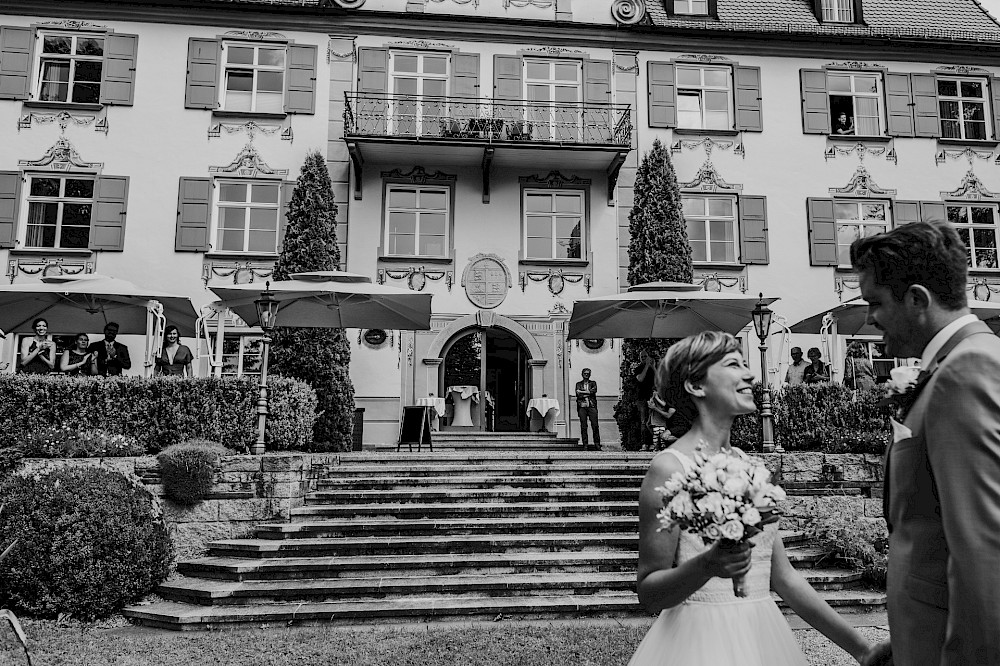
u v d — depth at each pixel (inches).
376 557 317.7
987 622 63.2
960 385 69.0
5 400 384.8
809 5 822.5
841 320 613.0
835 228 730.2
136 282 668.1
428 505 371.9
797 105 751.1
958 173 749.3
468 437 646.5
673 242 638.5
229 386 408.2
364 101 709.3
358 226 693.3
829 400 431.8
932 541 74.5
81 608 265.3
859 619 271.7
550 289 701.9
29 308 573.0
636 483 414.0
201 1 701.9
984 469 65.7
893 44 756.6
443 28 727.7
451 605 273.7
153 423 399.2
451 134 672.4
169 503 348.8
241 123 701.3
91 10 698.2
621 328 613.0
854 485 393.1
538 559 312.0
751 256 719.7
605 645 227.9
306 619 265.4
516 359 704.4
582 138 722.8
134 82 694.5
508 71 729.0
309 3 719.7
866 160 745.6
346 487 400.5
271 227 695.7
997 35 799.7
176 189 685.9
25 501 270.2
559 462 464.1
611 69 740.7
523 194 714.8
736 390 101.6
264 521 357.4
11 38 687.7
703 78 755.4
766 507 83.9
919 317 79.8
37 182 681.6
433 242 706.8
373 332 681.0
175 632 255.1
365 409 669.3
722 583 97.8
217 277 674.2
